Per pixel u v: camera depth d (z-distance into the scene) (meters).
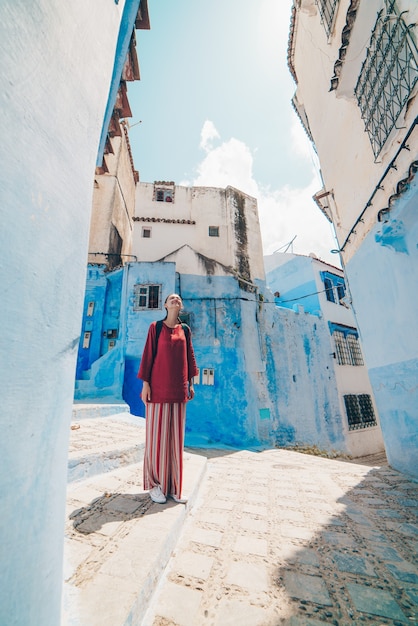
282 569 1.78
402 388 4.67
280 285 16.47
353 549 2.04
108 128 3.03
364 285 5.62
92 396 9.01
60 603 0.93
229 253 12.86
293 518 2.60
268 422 10.29
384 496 3.34
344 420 12.52
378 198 4.73
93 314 11.58
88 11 1.22
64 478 0.99
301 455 7.60
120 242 14.45
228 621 1.34
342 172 6.02
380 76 3.94
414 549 2.05
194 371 2.75
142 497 2.47
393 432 4.94
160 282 10.62
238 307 11.34
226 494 3.26
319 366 12.88
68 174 1.03
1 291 0.73
